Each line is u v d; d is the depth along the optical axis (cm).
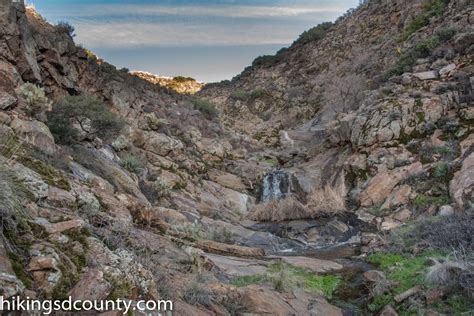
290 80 4322
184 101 2711
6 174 418
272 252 1205
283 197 1792
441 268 701
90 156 1076
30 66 1067
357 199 1537
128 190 1084
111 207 687
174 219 1134
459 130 1481
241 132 3356
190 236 997
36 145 782
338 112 2669
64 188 571
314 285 818
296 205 1567
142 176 1387
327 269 948
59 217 461
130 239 541
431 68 1942
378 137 1648
